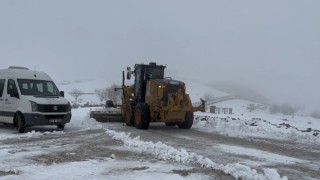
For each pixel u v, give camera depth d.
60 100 16.98
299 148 13.18
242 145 13.37
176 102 17.91
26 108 16.20
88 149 11.70
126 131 17.50
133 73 21.53
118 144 12.80
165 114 18.05
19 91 16.73
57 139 14.09
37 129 18.16
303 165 9.94
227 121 21.30
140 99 20.09
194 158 9.95
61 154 10.73
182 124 19.02
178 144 13.20
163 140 14.28
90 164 9.38
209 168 9.10
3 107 17.42
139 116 18.64
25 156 10.33
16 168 8.80
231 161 10.18
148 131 17.61
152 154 10.86
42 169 8.71
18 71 17.69
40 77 17.98
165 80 18.80
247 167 8.76
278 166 9.70
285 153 11.89
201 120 22.25
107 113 21.98
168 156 10.39
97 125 20.05
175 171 8.74
